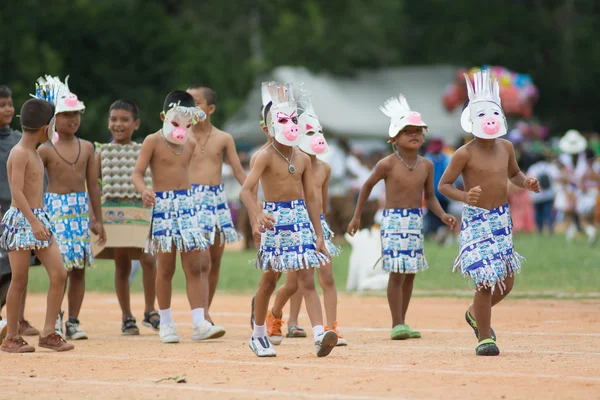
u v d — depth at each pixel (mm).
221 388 14305
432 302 27922
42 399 13891
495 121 17234
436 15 114500
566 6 112562
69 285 21641
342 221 46812
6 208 21266
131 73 79062
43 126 19016
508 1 114438
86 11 77875
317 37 94500
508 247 17312
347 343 19219
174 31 82750
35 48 74438
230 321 24672
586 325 21906
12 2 76125
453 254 41812
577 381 14070
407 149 20781
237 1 98938
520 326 21891
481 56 110812
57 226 20922
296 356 17625
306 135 20672
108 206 22547
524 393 13258
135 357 18016
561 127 113812
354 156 47250
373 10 102625
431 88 82562
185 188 20703
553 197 54594
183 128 20469
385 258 20516
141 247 22375
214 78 84875
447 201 47781
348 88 80250
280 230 17578
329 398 13289
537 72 111750
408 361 16531
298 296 21578
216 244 22938
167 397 13711
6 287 20891
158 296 20578
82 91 77438
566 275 32812
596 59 109375
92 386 14844
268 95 19938
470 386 13836
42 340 19375
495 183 17344
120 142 23016
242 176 22766
